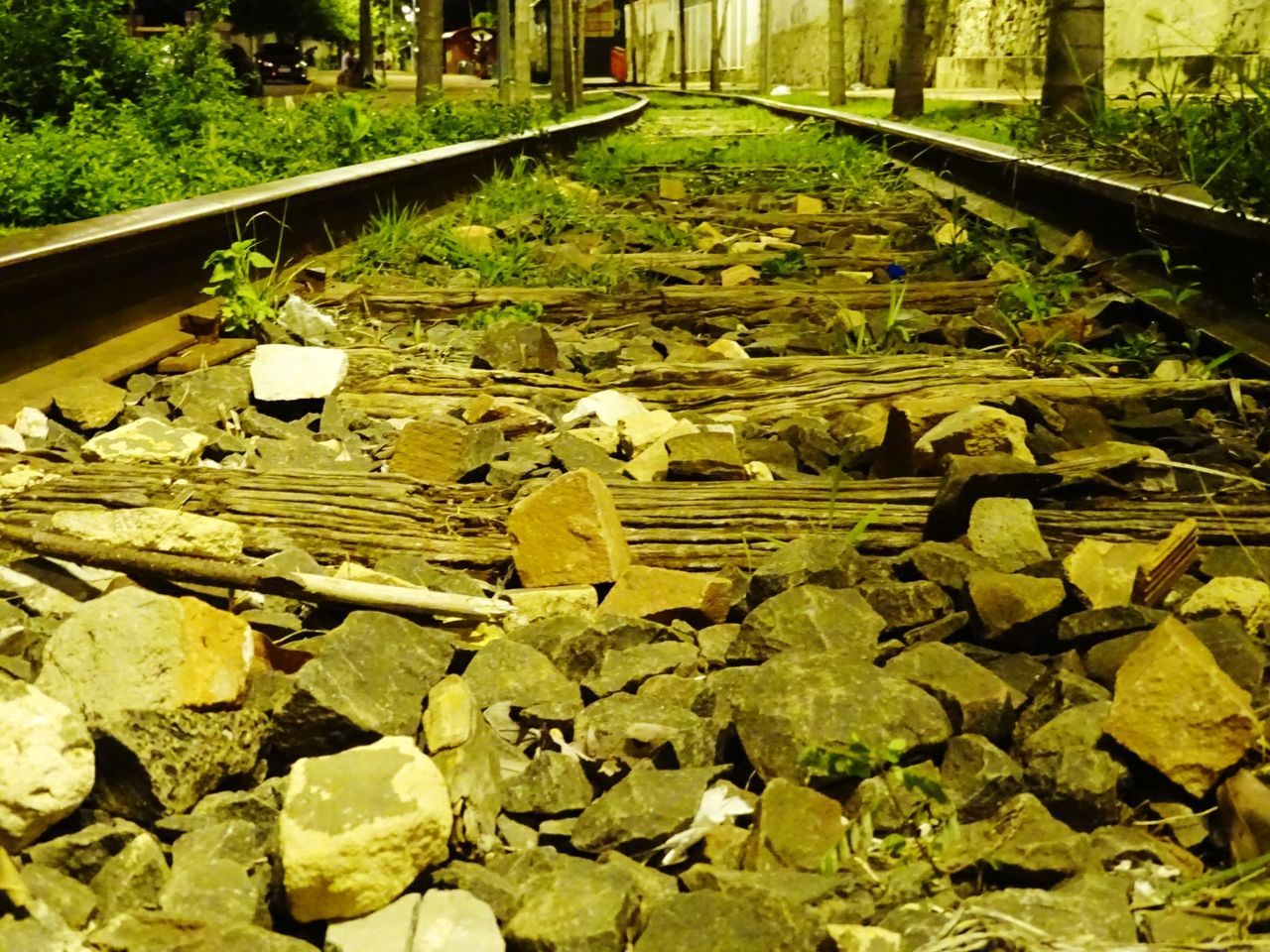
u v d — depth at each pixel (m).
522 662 2.71
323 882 1.91
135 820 2.14
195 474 3.65
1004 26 27.70
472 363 5.41
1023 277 6.54
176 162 9.22
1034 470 3.48
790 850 2.11
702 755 2.41
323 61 62.84
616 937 1.88
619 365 5.54
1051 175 8.72
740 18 52.84
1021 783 2.29
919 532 3.44
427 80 17.55
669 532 3.43
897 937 1.88
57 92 11.45
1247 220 5.65
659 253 8.28
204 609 2.38
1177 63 19.00
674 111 27.23
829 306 6.56
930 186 11.87
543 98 28.95
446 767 2.26
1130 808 2.29
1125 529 3.39
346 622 2.57
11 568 2.96
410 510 3.52
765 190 11.78
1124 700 2.33
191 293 6.14
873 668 2.43
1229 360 5.39
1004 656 2.73
